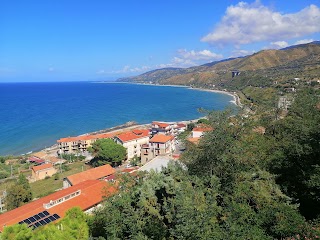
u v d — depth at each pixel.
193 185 20.70
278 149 28.84
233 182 20.94
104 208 22.23
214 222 16.42
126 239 18.72
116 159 86.75
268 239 15.97
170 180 19.38
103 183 48.19
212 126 23.31
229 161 21.73
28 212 36.94
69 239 19.72
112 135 115.94
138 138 100.44
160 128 112.25
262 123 38.88
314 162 22.91
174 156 57.25
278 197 19.89
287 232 16.22
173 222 16.67
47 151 114.06
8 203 56.28
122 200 20.34
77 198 42.00
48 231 20.34
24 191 58.50
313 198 20.62
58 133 142.00
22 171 91.44
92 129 151.12
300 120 32.34
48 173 84.25
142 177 23.67
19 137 133.50
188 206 15.62
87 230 21.38
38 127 153.88
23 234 18.73
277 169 25.23
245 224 17.03
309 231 15.63
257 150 27.80
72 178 62.75
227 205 18.56
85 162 98.00
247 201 19.56
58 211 38.16
